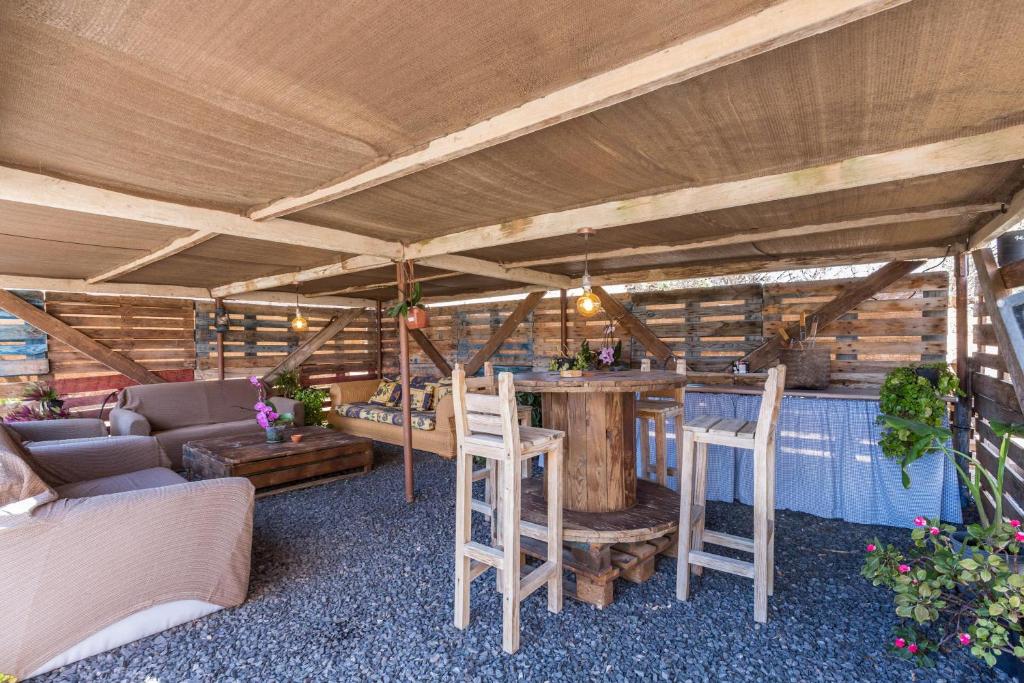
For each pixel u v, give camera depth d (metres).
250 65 1.50
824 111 1.82
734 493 4.53
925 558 2.51
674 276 5.48
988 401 3.60
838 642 2.42
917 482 3.78
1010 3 1.19
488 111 1.82
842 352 4.73
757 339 5.18
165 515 2.50
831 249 4.52
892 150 2.21
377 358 8.90
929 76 1.57
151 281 6.27
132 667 2.27
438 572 3.16
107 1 1.18
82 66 1.49
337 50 1.42
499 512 3.01
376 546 3.56
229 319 7.26
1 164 2.32
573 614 2.68
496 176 2.54
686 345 5.60
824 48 1.41
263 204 3.04
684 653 2.35
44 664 2.21
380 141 2.07
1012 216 2.81
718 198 2.69
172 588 2.54
